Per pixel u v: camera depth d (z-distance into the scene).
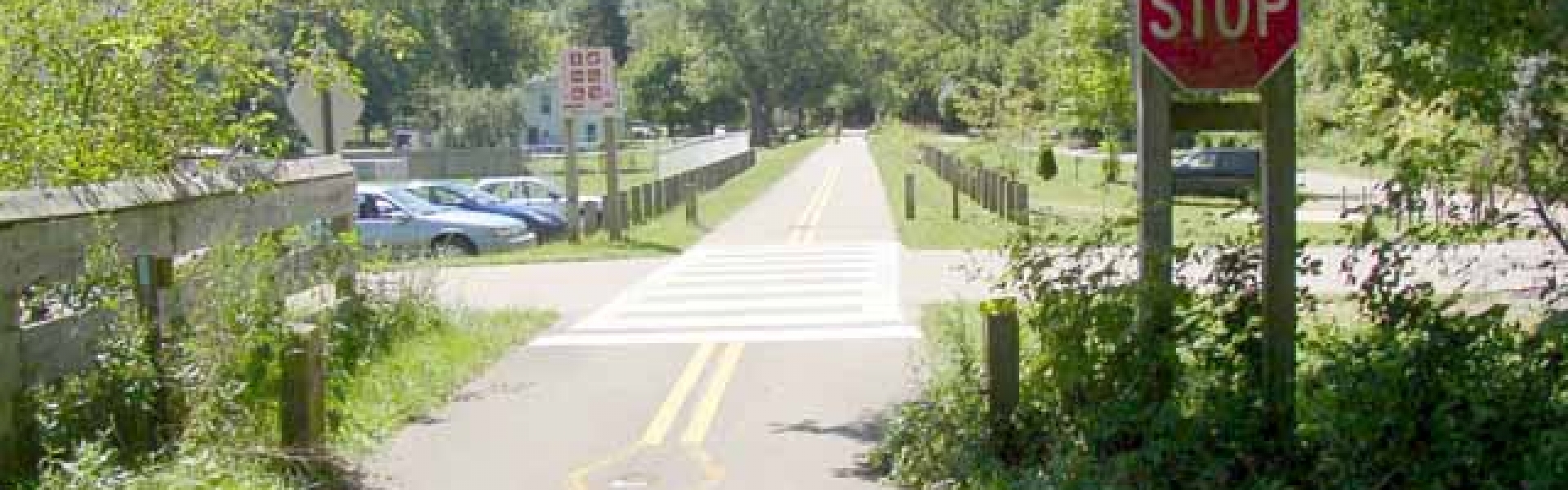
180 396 7.64
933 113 112.94
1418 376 6.30
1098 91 32.97
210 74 11.43
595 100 27.66
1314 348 6.87
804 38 119.19
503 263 23.00
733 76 117.00
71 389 7.51
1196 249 6.99
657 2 139.50
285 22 13.01
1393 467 6.21
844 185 48.09
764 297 16.98
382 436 8.70
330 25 17.81
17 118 9.57
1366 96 7.94
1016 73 58.06
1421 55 7.24
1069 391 7.08
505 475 7.88
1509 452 6.09
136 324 7.65
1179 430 6.67
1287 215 6.87
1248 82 6.86
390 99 92.62
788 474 7.82
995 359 7.41
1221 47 6.86
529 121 109.06
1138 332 6.92
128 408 7.48
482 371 11.40
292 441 7.61
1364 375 6.37
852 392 10.20
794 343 12.83
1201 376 6.92
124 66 10.16
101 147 9.84
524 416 9.51
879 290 17.42
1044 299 7.13
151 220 8.59
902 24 113.69
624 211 29.23
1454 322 6.49
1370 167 9.47
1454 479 6.09
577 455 8.38
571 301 17.23
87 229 7.69
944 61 98.31
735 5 117.44
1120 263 7.20
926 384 9.52
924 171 56.97
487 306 16.03
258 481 7.02
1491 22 6.96
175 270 8.53
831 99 128.62
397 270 16.03
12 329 6.91
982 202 34.09
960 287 17.17
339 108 16.72
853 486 7.53
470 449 8.52
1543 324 6.64
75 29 10.01
